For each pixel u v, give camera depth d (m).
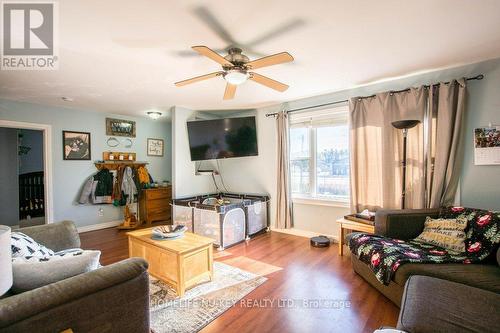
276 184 4.09
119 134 4.69
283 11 1.57
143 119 5.06
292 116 3.92
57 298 1.01
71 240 2.19
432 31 1.84
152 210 4.75
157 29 1.74
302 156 3.91
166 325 1.72
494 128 2.40
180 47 2.01
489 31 1.85
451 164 2.52
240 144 4.23
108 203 4.55
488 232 1.92
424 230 2.34
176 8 1.51
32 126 3.73
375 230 2.54
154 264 2.32
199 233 3.48
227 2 1.47
